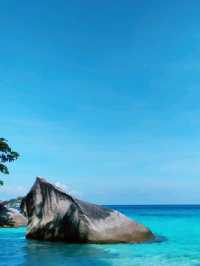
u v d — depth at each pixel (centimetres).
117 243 2028
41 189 2261
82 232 2027
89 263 1530
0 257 1664
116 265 1507
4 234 2605
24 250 1844
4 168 3262
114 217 2139
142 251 1822
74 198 2114
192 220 4562
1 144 3284
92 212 2097
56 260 1592
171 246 1997
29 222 2322
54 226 2138
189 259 1636
